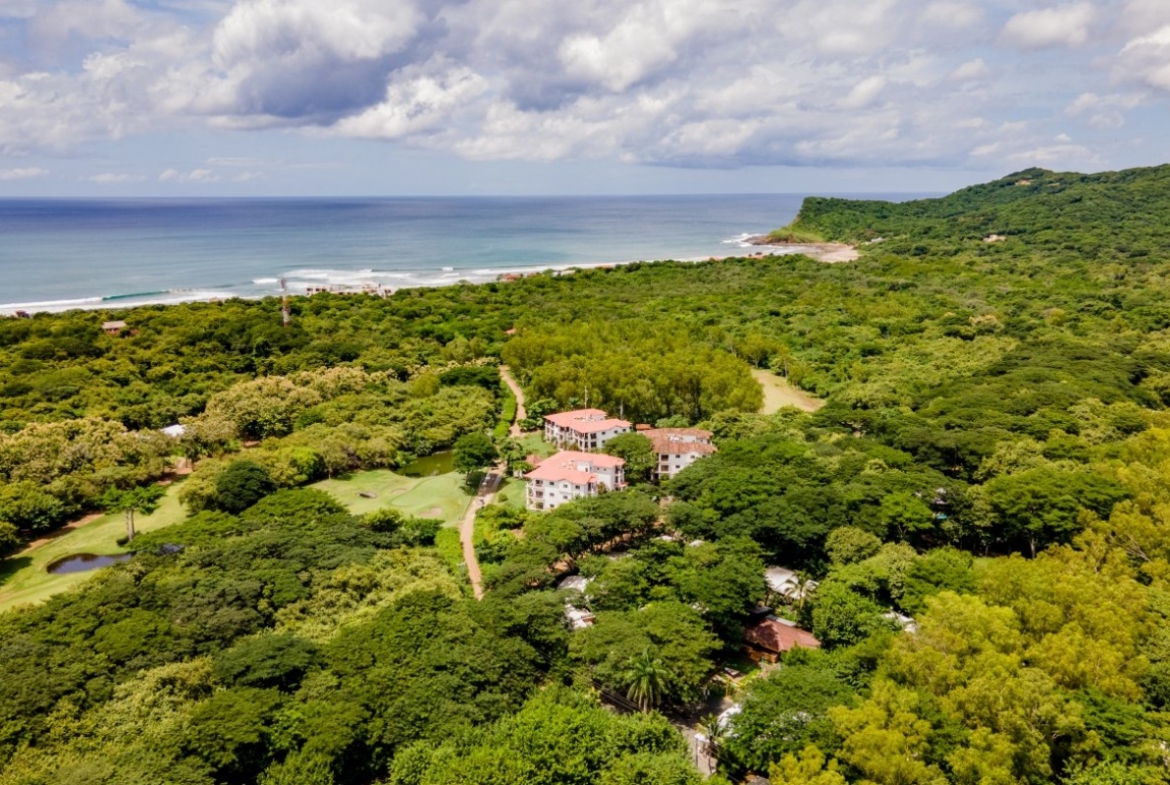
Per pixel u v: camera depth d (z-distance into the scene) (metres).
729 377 164.00
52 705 66.12
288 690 71.06
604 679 72.12
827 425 148.00
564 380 168.75
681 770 59.34
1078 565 79.94
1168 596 71.88
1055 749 57.25
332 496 124.81
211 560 92.44
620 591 86.38
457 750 61.28
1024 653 64.31
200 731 61.97
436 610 82.50
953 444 121.19
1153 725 57.25
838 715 58.12
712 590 83.31
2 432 130.25
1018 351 190.25
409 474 143.62
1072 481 97.19
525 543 98.62
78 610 80.31
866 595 86.00
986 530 100.44
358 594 88.44
